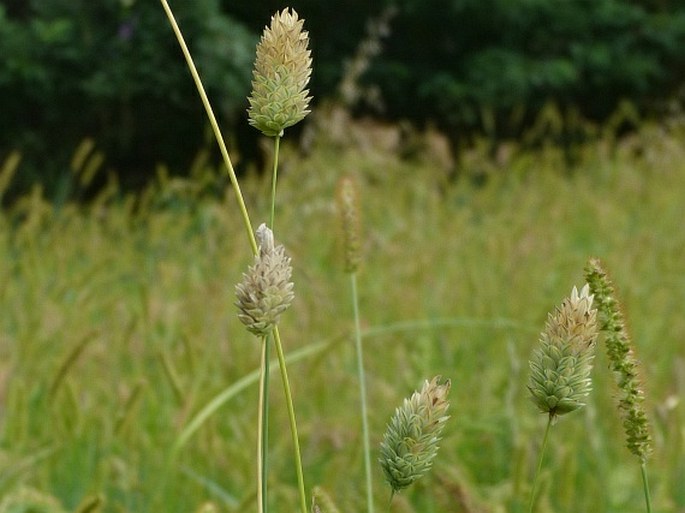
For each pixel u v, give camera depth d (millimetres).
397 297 4945
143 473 3367
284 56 1334
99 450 3400
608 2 12133
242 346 4148
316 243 6254
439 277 5602
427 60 12148
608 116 12766
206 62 9797
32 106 10500
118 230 6699
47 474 3182
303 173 7953
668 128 10258
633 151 9852
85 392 3605
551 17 11977
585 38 12211
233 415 3713
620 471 3418
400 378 3959
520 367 4109
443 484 2582
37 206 5680
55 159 10461
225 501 3201
